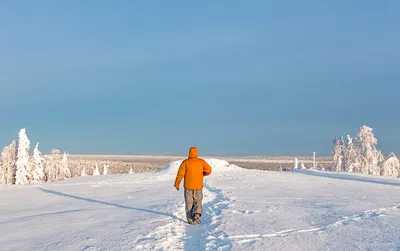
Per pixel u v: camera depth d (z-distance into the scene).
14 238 7.67
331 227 8.23
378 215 9.87
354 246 6.51
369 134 57.81
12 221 9.90
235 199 13.61
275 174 32.62
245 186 20.19
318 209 10.98
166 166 38.56
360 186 21.53
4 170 53.12
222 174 31.80
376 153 57.81
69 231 8.27
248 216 9.70
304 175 31.91
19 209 12.61
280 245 6.62
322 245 6.61
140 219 9.68
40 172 47.97
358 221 8.99
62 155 65.44
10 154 53.75
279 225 8.44
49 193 19.28
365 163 57.50
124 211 11.33
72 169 103.12
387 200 13.66
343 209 11.00
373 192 17.41
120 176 34.72
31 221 9.77
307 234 7.52
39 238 7.62
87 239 7.40
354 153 58.78
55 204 13.90
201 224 9.11
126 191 19.20
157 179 28.69
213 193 16.78
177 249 6.58
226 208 11.16
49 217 10.39
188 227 8.80
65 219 9.95
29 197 17.20
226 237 7.29
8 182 52.53
